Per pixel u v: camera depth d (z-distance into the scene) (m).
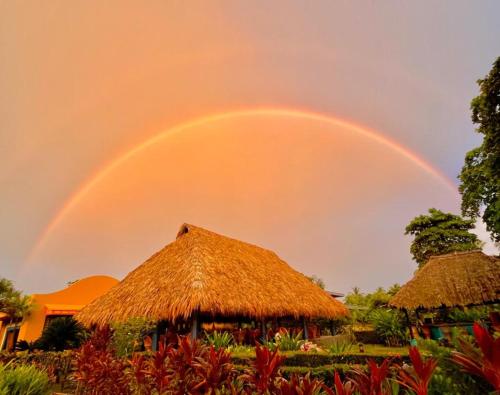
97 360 5.44
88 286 22.31
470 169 13.66
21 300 19.61
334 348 7.15
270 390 2.11
